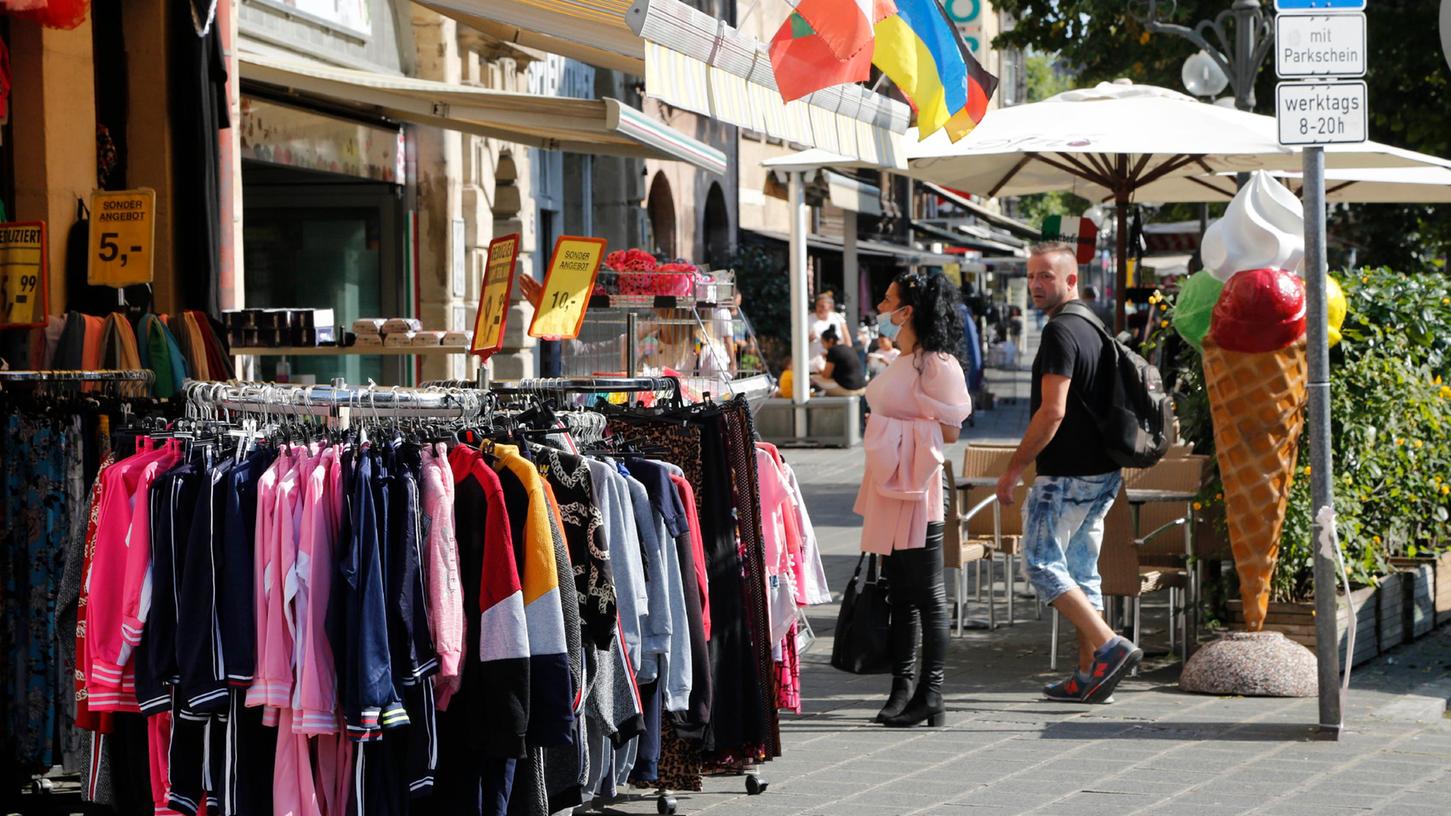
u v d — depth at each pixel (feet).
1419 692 35.47
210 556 20.75
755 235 139.23
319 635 20.59
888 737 32.42
